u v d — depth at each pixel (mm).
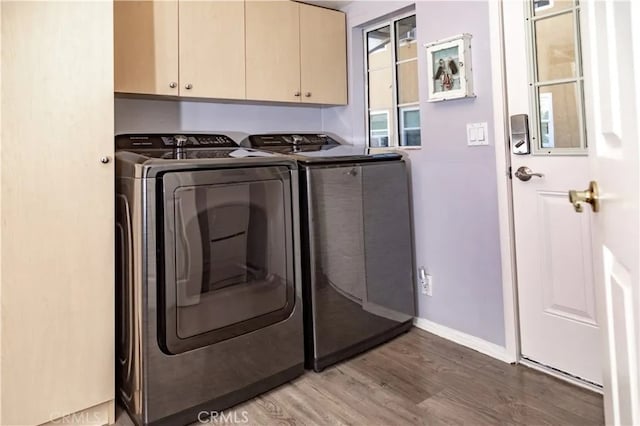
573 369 1820
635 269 566
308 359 2012
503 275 2014
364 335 2184
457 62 2090
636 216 549
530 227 1917
